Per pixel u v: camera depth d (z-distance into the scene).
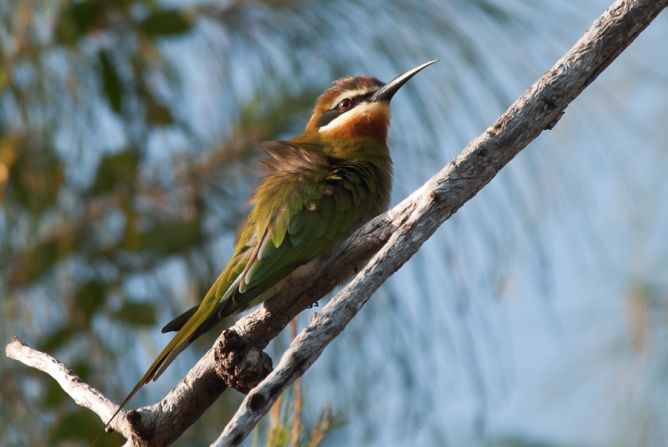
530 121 7.49
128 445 8.20
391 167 11.81
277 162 11.02
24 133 11.13
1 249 11.15
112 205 11.84
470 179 7.42
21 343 8.48
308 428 11.10
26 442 11.05
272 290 9.98
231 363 7.78
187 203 12.10
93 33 11.80
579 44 7.55
